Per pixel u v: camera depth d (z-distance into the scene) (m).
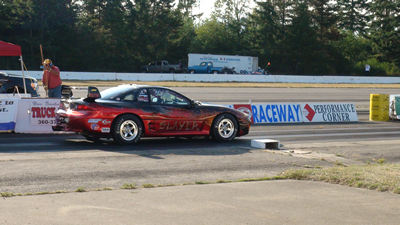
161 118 11.20
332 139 13.46
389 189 6.70
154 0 75.06
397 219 5.24
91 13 74.00
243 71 63.00
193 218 5.09
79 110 10.58
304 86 43.91
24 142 11.16
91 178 7.37
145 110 11.04
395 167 8.38
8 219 4.89
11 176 7.33
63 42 66.31
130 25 71.81
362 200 6.09
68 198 5.88
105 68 70.25
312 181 7.30
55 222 4.82
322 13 79.75
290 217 5.23
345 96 33.06
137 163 8.77
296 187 6.83
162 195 6.15
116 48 71.12
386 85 50.97
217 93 30.94
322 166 9.03
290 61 79.81
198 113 11.65
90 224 4.78
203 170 8.34
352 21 91.62
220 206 5.63
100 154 9.63
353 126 17.36
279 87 41.25
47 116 13.16
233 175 7.97
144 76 45.59
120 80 44.53
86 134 10.74
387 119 20.06
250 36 82.62
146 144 11.24
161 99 11.36
